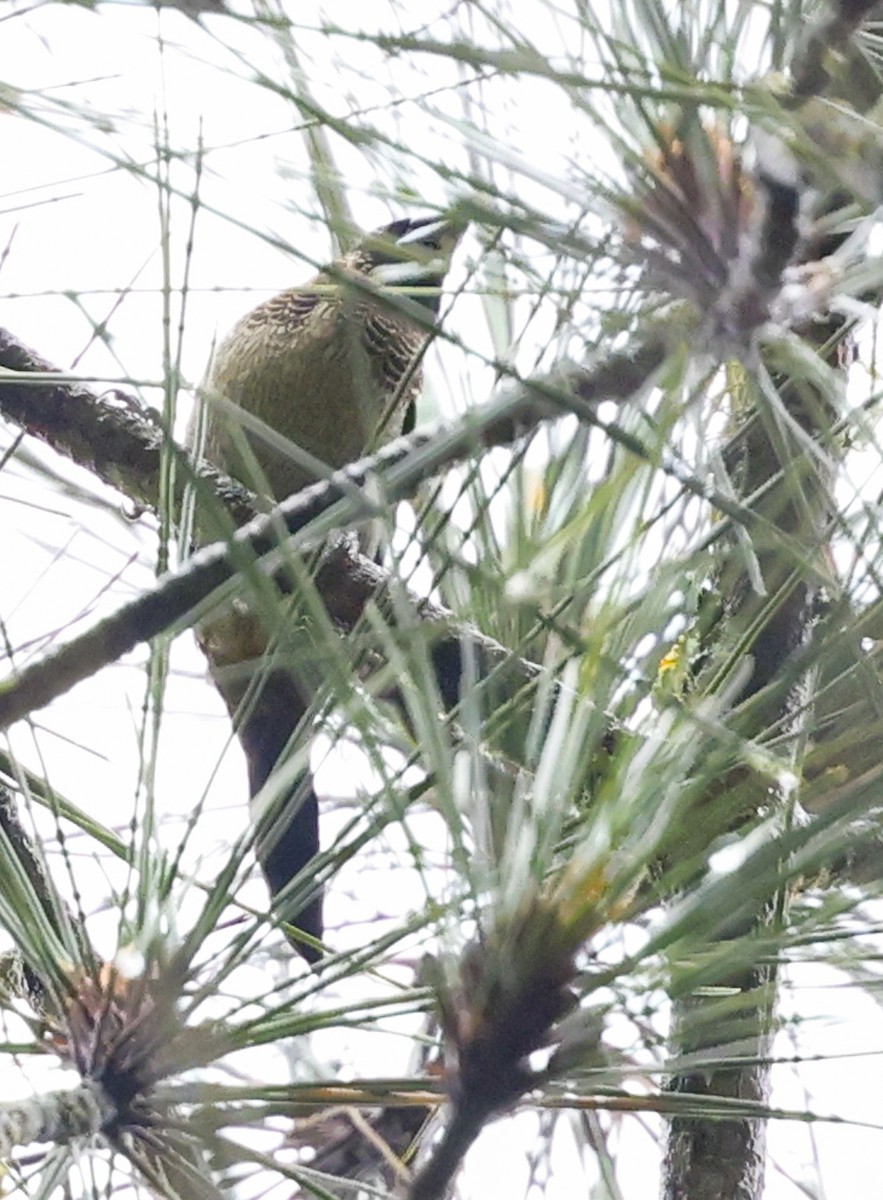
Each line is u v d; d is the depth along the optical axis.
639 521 2.37
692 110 2.12
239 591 2.52
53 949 2.67
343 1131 3.61
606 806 2.14
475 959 2.18
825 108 1.98
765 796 2.28
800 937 2.30
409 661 2.37
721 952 2.21
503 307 2.58
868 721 2.62
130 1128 2.58
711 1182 3.71
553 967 2.13
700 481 2.24
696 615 2.44
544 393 2.11
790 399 2.64
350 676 2.26
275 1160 2.65
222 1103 2.61
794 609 3.11
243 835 2.52
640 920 2.42
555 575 2.51
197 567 2.55
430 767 2.23
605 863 2.12
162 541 2.67
